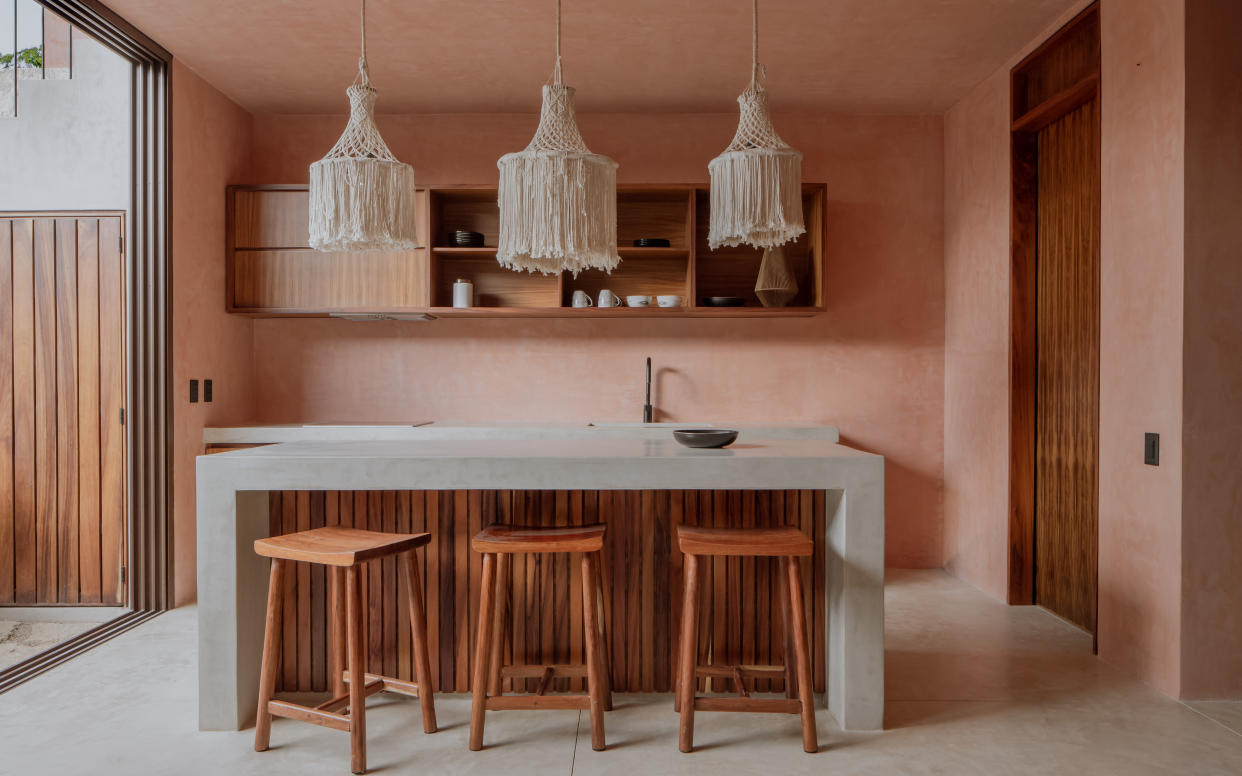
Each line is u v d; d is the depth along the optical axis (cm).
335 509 284
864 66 411
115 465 398
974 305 443
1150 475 294
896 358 486
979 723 262
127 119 398
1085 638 350
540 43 384
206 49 391
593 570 246
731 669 269
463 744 247
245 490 259
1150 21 291
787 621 266
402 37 377
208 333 433
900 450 486
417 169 484
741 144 259
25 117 400
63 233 399
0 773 226
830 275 484
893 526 487
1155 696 284
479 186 449
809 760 236
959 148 462
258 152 487
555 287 483
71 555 400
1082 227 359
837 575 266
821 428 444
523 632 283
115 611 399
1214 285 275
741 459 256
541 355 488
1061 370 379
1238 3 274
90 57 400
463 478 256
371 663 285
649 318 486
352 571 230
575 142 249
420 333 488
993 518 421
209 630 256
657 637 285
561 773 229
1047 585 394
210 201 436
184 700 280
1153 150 290
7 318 400
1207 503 276
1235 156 274
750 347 486
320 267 449
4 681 296
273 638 243
